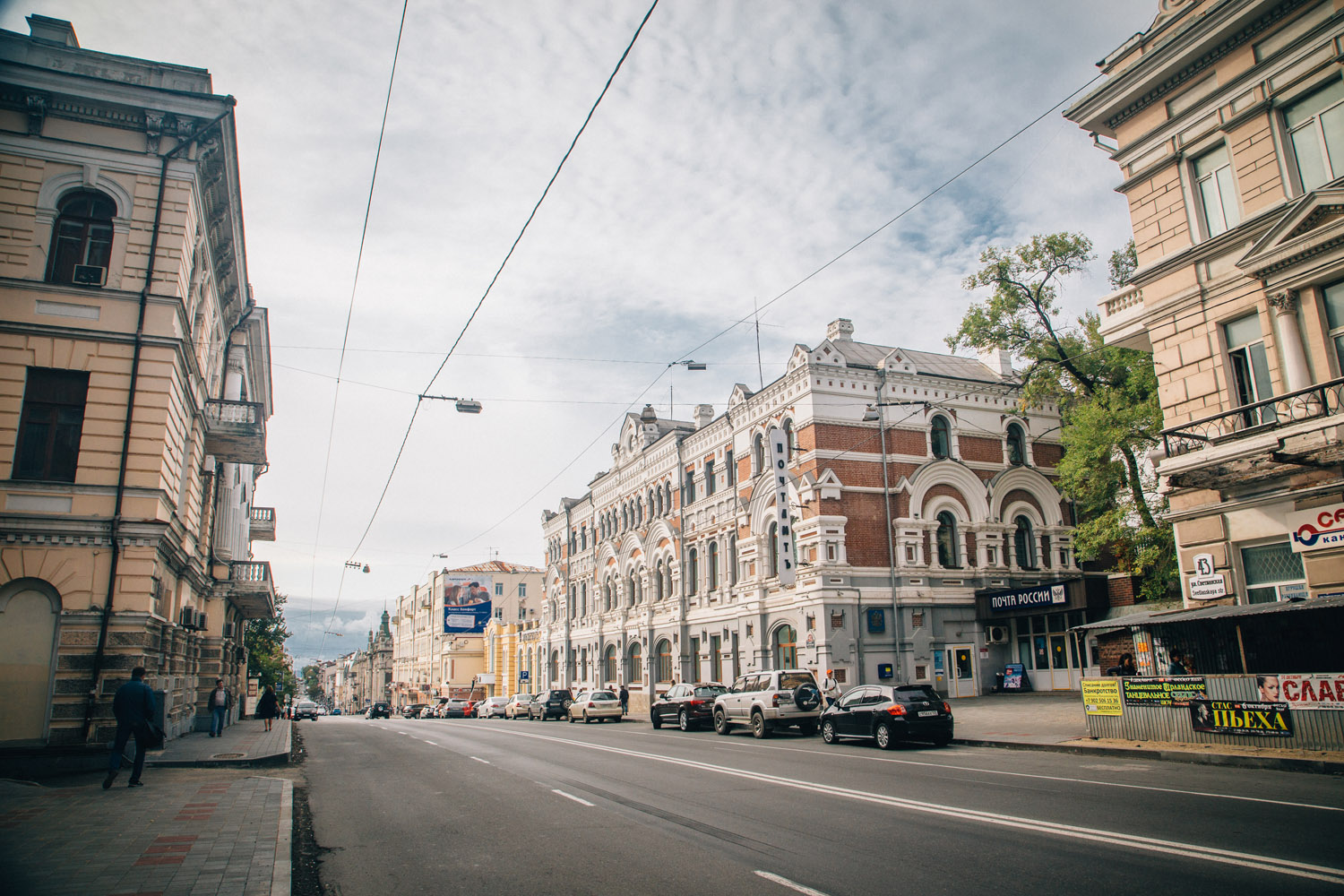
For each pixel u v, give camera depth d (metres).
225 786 13.50
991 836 8.52
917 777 13.09
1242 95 17.06
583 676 51.72
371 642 140.00
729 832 9.20
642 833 9.33
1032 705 25.72
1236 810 9.40
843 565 29.80
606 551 48.72
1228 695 14.28
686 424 45.28
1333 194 15.09
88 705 16.41
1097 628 17.09
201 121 19.03
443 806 11.72
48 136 18.12
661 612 41.53
